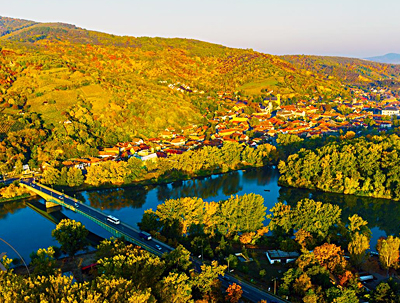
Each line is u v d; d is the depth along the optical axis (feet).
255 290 342.44
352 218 463.83
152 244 431.02
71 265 423.23
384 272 376.27
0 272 318.86
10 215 625.41
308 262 360.48
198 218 484.74
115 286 283.38
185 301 299.38
